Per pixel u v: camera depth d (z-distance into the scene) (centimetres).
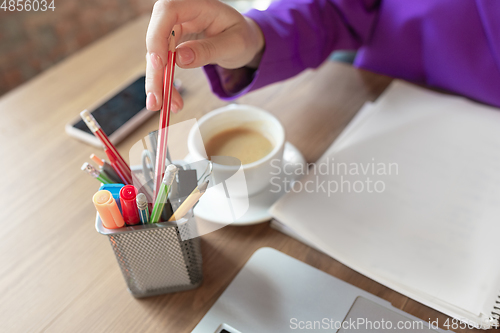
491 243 41
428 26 61
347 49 70
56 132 60
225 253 43
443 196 46
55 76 71
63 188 52
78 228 47
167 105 35
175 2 41
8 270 43
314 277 40
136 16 154
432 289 37
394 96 60
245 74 59
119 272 42
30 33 131
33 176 53
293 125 58
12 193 51
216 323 37
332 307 38
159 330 37
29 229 47
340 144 53
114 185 35
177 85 64
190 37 49
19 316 39
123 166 37
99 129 35
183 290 40
